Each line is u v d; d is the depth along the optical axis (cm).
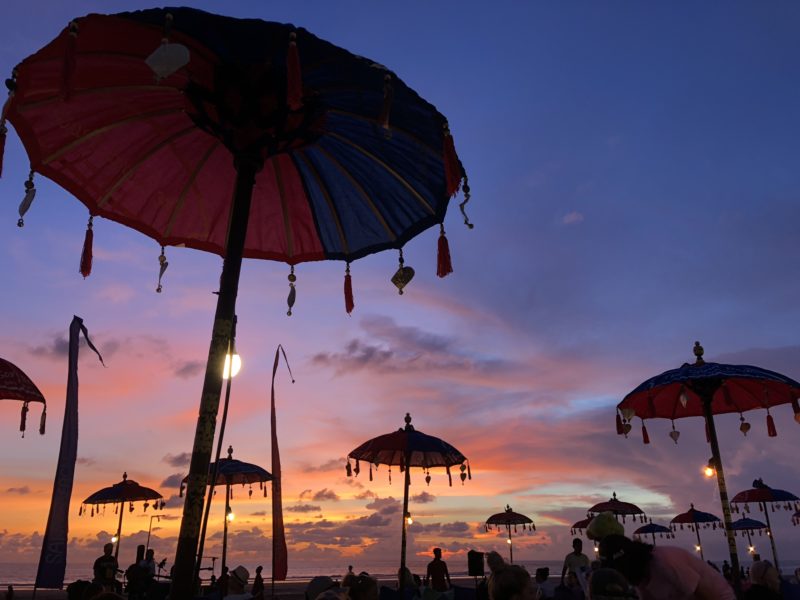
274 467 620
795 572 1370
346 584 702
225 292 446
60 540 692
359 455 1274
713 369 828
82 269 610
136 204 649
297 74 431
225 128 489
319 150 641
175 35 454
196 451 400
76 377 734
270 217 725
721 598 419
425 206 671
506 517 2605
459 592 1016
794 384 811
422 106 505
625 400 875
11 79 424
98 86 511
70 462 719
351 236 736
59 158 571
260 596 914
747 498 2103
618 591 367
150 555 1389
